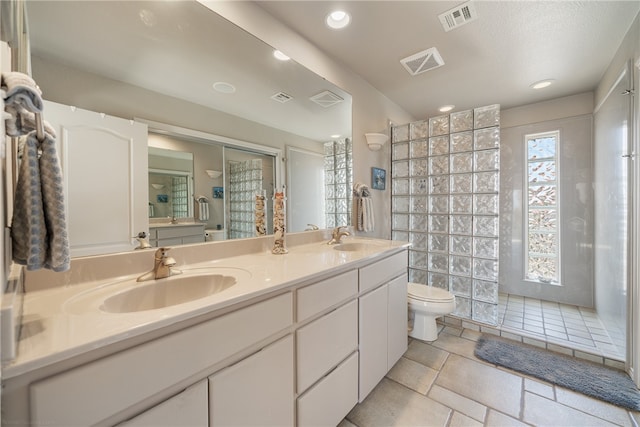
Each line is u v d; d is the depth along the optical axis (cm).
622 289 184
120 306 87
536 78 230
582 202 270
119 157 107
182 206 127
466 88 249
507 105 293
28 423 51
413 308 209
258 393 90
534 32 167
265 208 164
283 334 100
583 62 203
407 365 181
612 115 204
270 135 166
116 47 105
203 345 75
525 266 302
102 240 101
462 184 235
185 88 127
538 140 294
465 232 235
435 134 247
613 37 172
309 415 109
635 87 158
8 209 60
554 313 254
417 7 147
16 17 68
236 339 83
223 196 143
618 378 164
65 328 60
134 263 108
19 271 70
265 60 156
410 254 265
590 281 267
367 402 148
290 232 180
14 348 47
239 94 148
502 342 210
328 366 119
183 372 71
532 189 299
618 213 192
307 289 109
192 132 130
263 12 151
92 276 96
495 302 224
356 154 225
